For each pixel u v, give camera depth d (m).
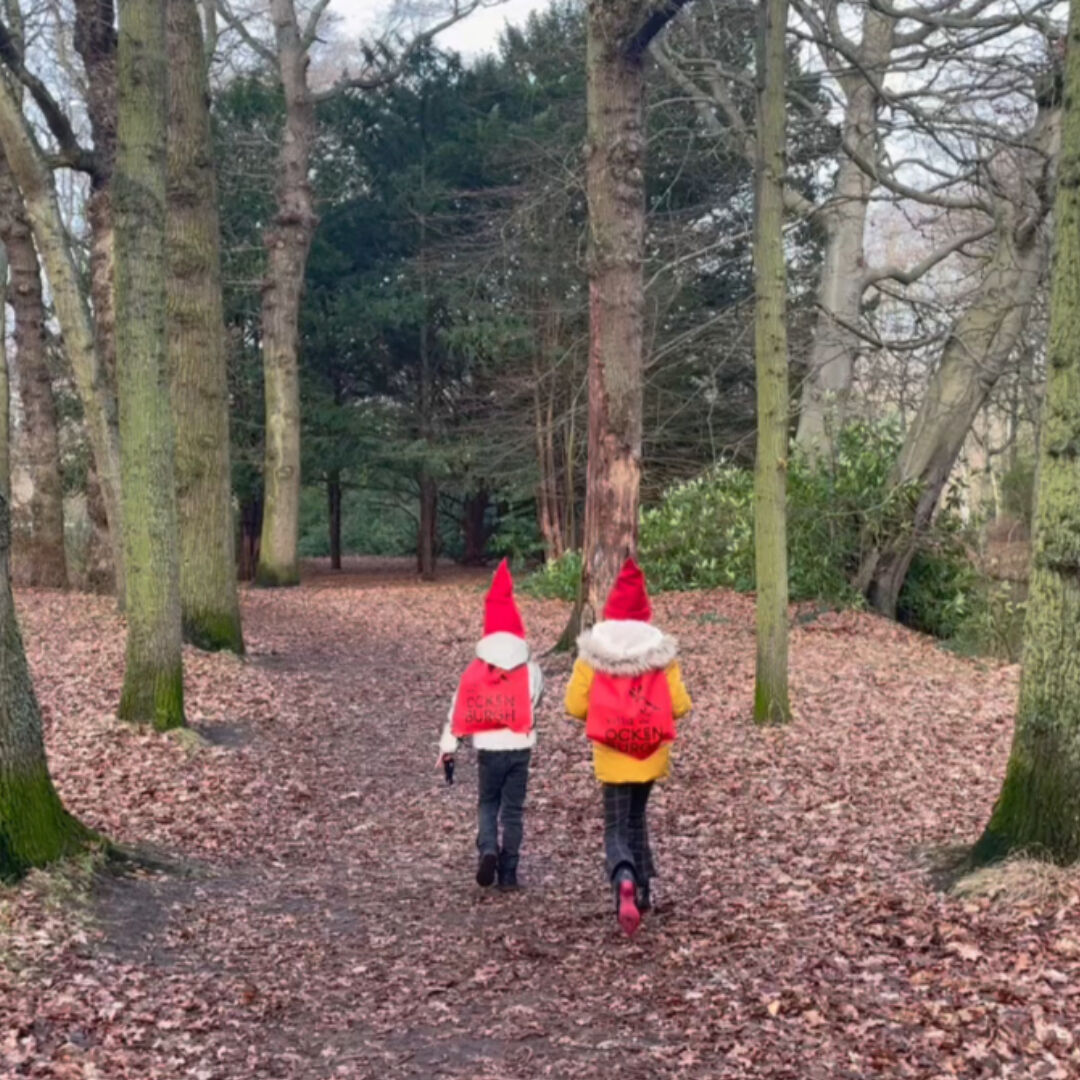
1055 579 5.63
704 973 5.17
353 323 30.50
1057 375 5.57
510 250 26.17
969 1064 4.09
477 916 6.21
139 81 9.12
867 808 7.86
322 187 31.08
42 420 21.86
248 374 30.70
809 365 21.45
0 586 5.80
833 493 18.94
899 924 5.47
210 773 9.07
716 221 26.70
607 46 13.00
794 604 18.88
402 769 9.98
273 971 5.36
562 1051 4.45
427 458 30.38
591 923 6.02
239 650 14.26
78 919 5.56
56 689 11.10
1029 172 15.55
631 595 5.98
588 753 10.02
